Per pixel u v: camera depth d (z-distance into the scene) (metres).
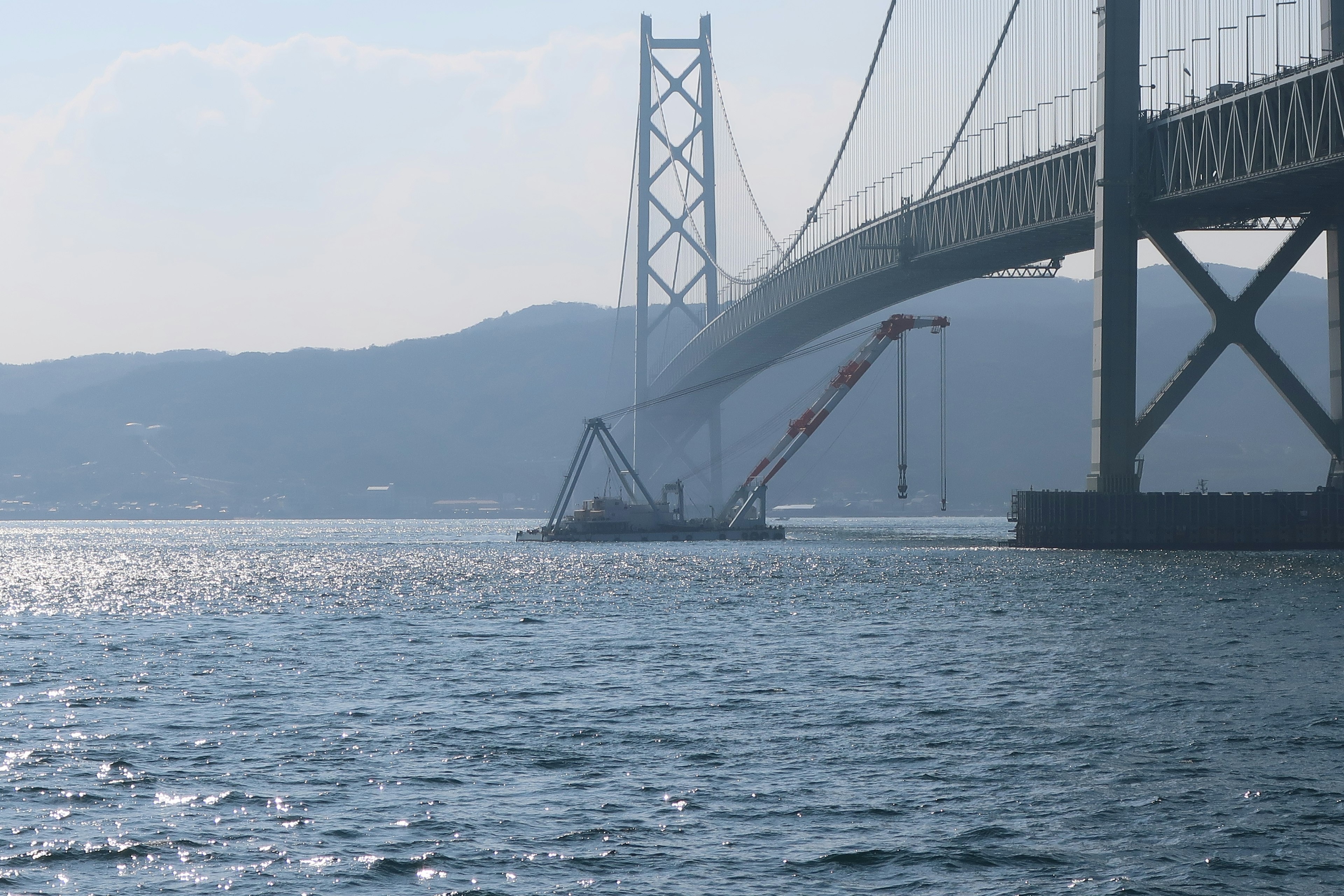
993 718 94.38
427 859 61.44
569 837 64.62
